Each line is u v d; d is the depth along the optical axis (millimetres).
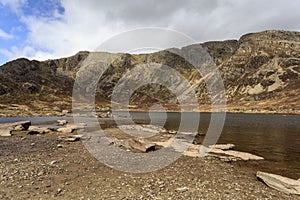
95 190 17031
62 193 16344
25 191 16500
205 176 21344
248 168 24625
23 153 29141
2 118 107125
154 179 19938
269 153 31969
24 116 121875
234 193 17203
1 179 18844
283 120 92688
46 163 24141
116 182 18906
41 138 42000
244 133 52438
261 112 164625
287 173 22906
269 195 17016
